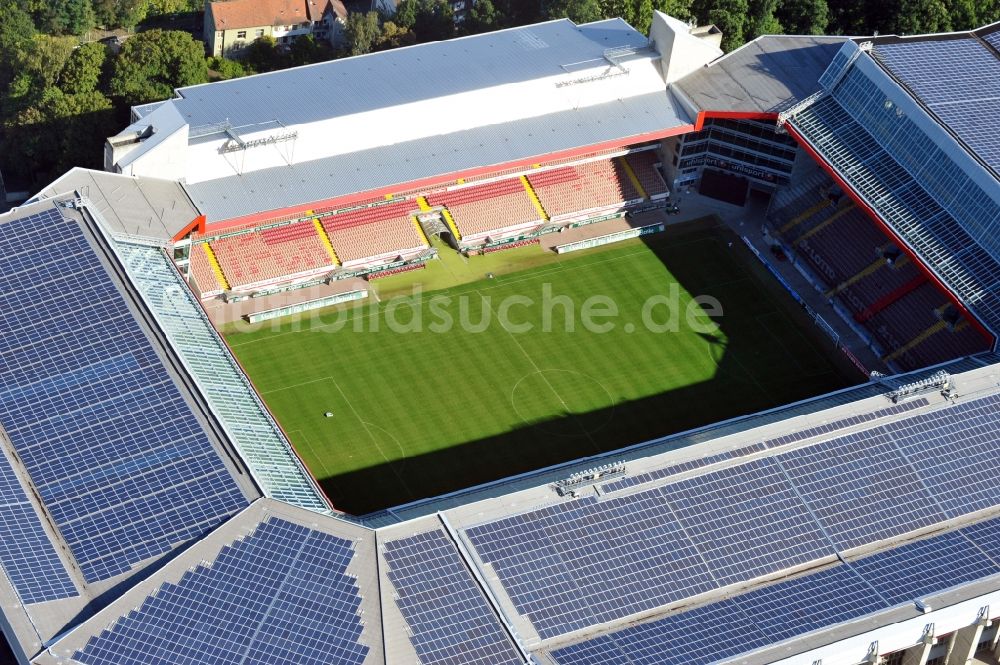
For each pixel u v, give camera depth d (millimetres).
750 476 139500
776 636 124438
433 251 195625
